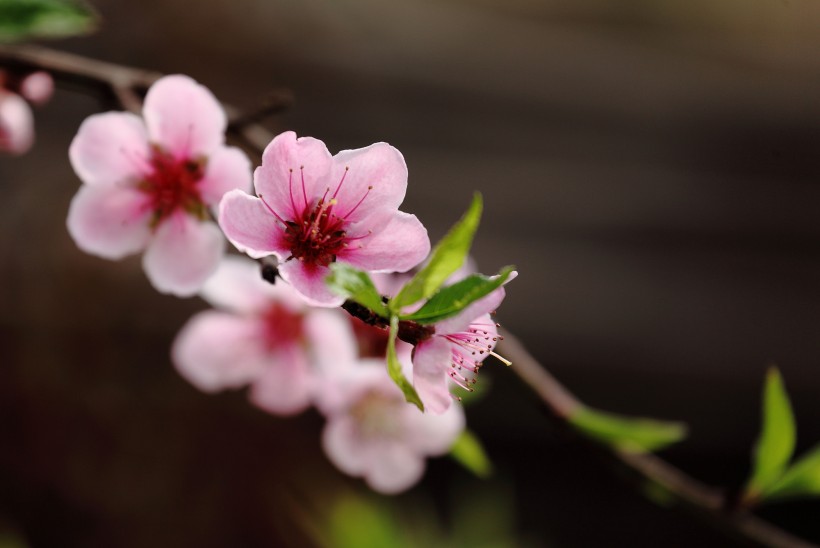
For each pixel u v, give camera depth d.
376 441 0.60
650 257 1.10
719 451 1.06
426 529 0.72
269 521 1.04
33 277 1.03
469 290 0.49
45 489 1.00
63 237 1.04
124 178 0.54
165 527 1.02
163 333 1.06
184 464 1.04
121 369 1.04
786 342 1.08
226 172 0.54
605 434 0.57
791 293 1.09
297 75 1.10
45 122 1.05
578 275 1.08
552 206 1.10
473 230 0.49
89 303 1.04
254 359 0.60
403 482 0.60
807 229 1.10
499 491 1.03
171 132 0.54
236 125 0.56
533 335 1.06
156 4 1.06
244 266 0.60
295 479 1.05
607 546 1.07
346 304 0.50
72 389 1.03
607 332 1.07
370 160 0.50
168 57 1.07
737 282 1.09
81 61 0.56
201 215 0.54
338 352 0.59
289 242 0.50
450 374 0.51
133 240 0.54
